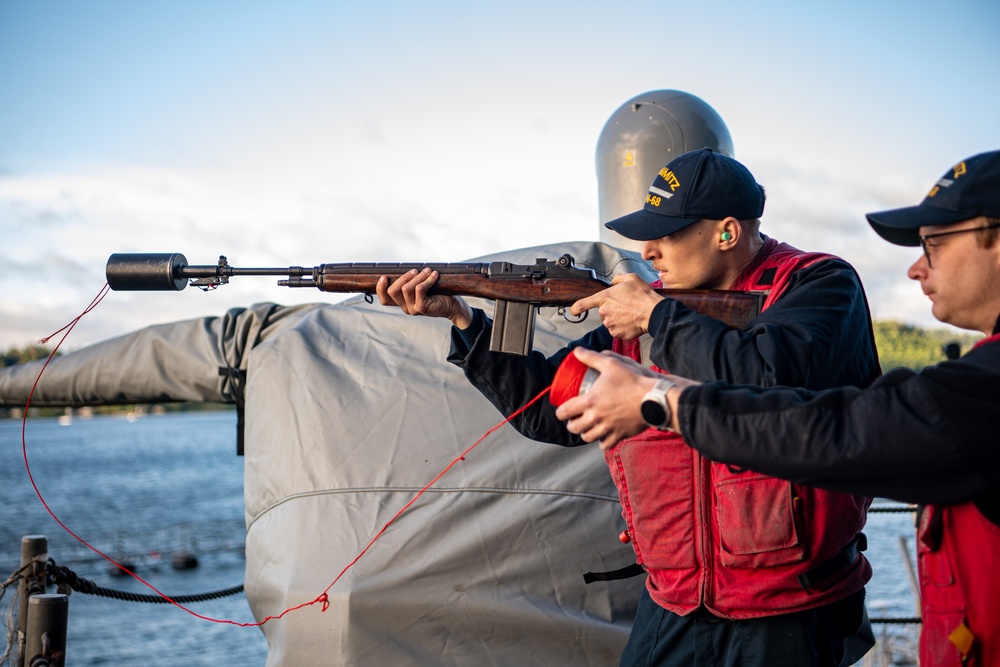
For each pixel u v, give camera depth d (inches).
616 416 92.0
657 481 127.0
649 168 236.7
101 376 230.8
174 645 1259.2
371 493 180.7
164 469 4881.9
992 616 85.0
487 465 181.6
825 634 124.7
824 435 83.7
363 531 177.6
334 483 181.9
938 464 81.4
